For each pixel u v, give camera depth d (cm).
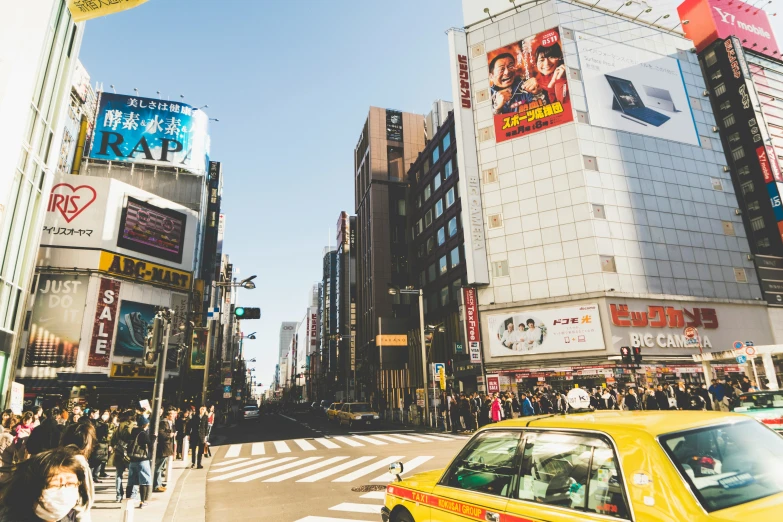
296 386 13662
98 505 834
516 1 3547
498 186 3253
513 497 324
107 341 3209
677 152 3322
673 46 3659
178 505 843
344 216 8450
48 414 651
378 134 6062
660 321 2781
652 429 266
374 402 5166
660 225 3069
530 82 3338
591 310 2748
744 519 215
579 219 2953
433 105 6178
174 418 1430
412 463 1234
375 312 5378
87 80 4400
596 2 3519
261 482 1069
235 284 2005
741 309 3019
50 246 3206
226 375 3766
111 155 4450
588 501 272
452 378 3253
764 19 5103
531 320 2897
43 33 1708
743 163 4366
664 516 229
